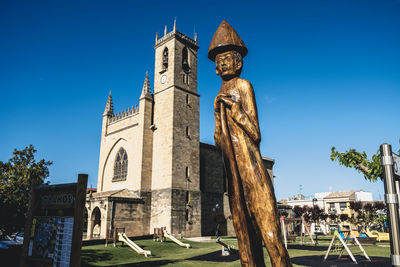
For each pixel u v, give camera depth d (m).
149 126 45.84
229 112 6.68
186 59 49.50
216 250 26.05
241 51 7.34
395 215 5.00
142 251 24.59
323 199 75.56
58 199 8.26
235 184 6.21
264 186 6.13
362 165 13.45
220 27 7.43
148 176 43.72
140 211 40.81
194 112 47.69
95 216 41.03
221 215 26.42
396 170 5.35
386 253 21.56
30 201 9.13
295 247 27.83
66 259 7.41
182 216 41.19
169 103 44.94
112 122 52.62
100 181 51.31
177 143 43.62
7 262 18.19
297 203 82.50
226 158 6.52
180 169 43.00
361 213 53.41
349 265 16.36
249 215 6.29
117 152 49.94
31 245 8.85
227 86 7.13
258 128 6.46
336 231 18.44
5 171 24.12
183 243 32.34
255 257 6.27
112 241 30.84
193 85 48.84
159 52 49.53
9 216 20.22
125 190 42.31
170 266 18.58
